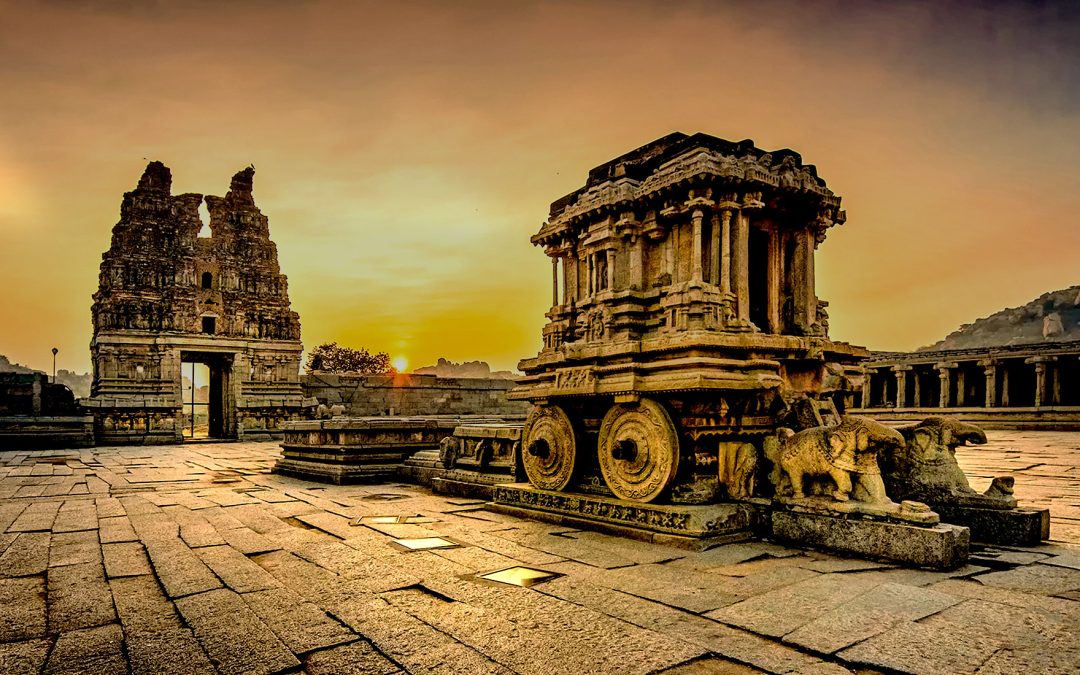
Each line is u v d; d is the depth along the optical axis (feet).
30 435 94.07
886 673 12.69
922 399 140.56
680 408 25.72
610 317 31.27
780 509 24.31
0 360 264.52
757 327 29.99
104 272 117.50
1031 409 105.29
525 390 32.48
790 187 29.73
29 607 17.54
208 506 35.55
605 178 35.12
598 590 18.22
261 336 127.44
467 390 150.71
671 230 30.66
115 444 105.70
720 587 18.34
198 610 17.07
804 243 32.27
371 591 18.60
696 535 23.29
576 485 30.30
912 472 25.75
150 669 13.32
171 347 115.55
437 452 47.62
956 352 124.57
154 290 118.21
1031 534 22.85
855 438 22.40
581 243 34.99
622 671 12.91
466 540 25.39
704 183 27.94
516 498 31.99
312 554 23.38
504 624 15.65
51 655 14.10
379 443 49.49
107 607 17.49
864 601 16.78
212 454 81.71
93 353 125.80
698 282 27.53
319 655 13.99
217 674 13.07
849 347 32.04
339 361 224.94
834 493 22.98
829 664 13.08
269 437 119.85
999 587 17.92
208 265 125.08
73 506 35.81
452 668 13.19
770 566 20.67
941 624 15.08
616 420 27.61
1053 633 14.47
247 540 26.05
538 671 12.98
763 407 26.78
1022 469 46.93
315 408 126.31
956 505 24.49
